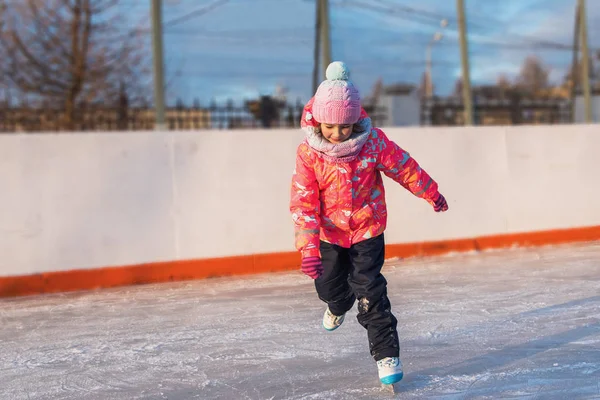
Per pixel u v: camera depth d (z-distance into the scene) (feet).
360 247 8.20
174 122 22.34
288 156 18.79
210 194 18.15
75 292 16.76
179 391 8.55
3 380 9.46
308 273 7.88
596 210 21.54
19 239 16.70
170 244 17.79
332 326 9.27
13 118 26.50
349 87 7.69
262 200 18.53
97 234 17.26
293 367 9.31
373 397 7.83
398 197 19.62
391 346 7.86
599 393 7.68
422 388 8.09
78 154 17.19
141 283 17.51
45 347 11.25
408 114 26.58
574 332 10.44
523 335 10.40
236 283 16.90
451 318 11.75
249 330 11.68
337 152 7.82
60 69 27.66
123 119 27.07
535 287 14.20
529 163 20.93
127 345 11.07
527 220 20.84
